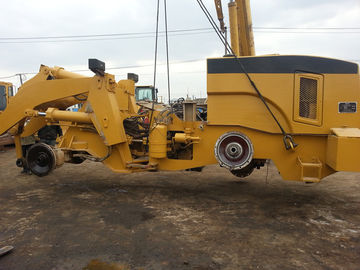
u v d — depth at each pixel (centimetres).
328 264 234
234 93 377
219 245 268
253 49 572
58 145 454
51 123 444
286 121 363
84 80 419
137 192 448
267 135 374
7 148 991
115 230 302
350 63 343
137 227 310
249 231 300
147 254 251
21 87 467
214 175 568
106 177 550
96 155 430
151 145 411
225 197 421
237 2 551
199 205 385
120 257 245
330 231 299
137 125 448
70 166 657
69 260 240
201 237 285
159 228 307
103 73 404
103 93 408
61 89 432
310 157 363
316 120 354
